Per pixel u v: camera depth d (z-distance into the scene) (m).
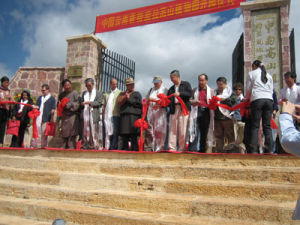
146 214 3.53
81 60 9.88
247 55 8.93
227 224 3.10
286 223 3.03
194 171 4.04
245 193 3.53
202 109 5.66
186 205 3.47
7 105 7.31
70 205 3.97
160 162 4.50
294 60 8.75
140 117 6.32
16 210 4.05
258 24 9.02
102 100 6.84
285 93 5.81
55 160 4.99
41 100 7.38
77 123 6.75
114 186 4.21
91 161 4.83
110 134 6.46
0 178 5.07
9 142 9.90
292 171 3.57
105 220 3.46
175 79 5.87
